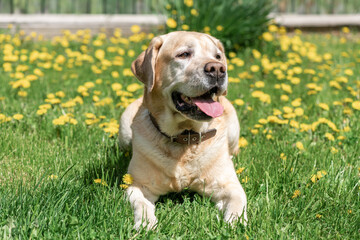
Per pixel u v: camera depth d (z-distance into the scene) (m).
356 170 3.32
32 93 5.19
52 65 6.41
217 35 7.06
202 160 3.09
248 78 6.05
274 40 7.86
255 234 2.51
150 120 3.18
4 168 3.41
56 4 9.23
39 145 3.78
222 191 3.08
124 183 3.19
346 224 2.66
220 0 7.41
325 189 3.05
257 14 7.72
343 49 7.99
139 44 7.46
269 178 3.15
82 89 4.89
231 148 3.78
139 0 9.50
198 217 2.71
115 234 2.49
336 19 10.00
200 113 2.86
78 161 3.55
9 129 3.98
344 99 4.89
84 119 4.41
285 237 2.48
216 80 2.81
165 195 3.28
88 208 2.69
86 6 9.34
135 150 3.20
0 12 9.02
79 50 7.35
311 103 5.05
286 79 5.94
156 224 2.62
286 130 4.20
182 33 3.08
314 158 3.58
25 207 2.62
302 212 2.75
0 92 5.16
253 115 4.66
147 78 3.06
